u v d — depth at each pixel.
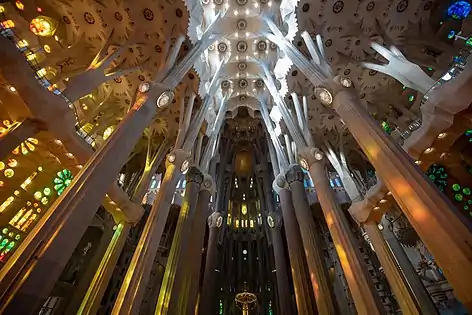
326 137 22.92
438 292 16.64
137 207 16.11
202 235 17.98
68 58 18.19
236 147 34.00
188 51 17.44
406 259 16.45
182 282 15.09
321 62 14.45
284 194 20.64
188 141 17.98
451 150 17.00
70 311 16.31
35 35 17.52
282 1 18.34
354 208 15.73
